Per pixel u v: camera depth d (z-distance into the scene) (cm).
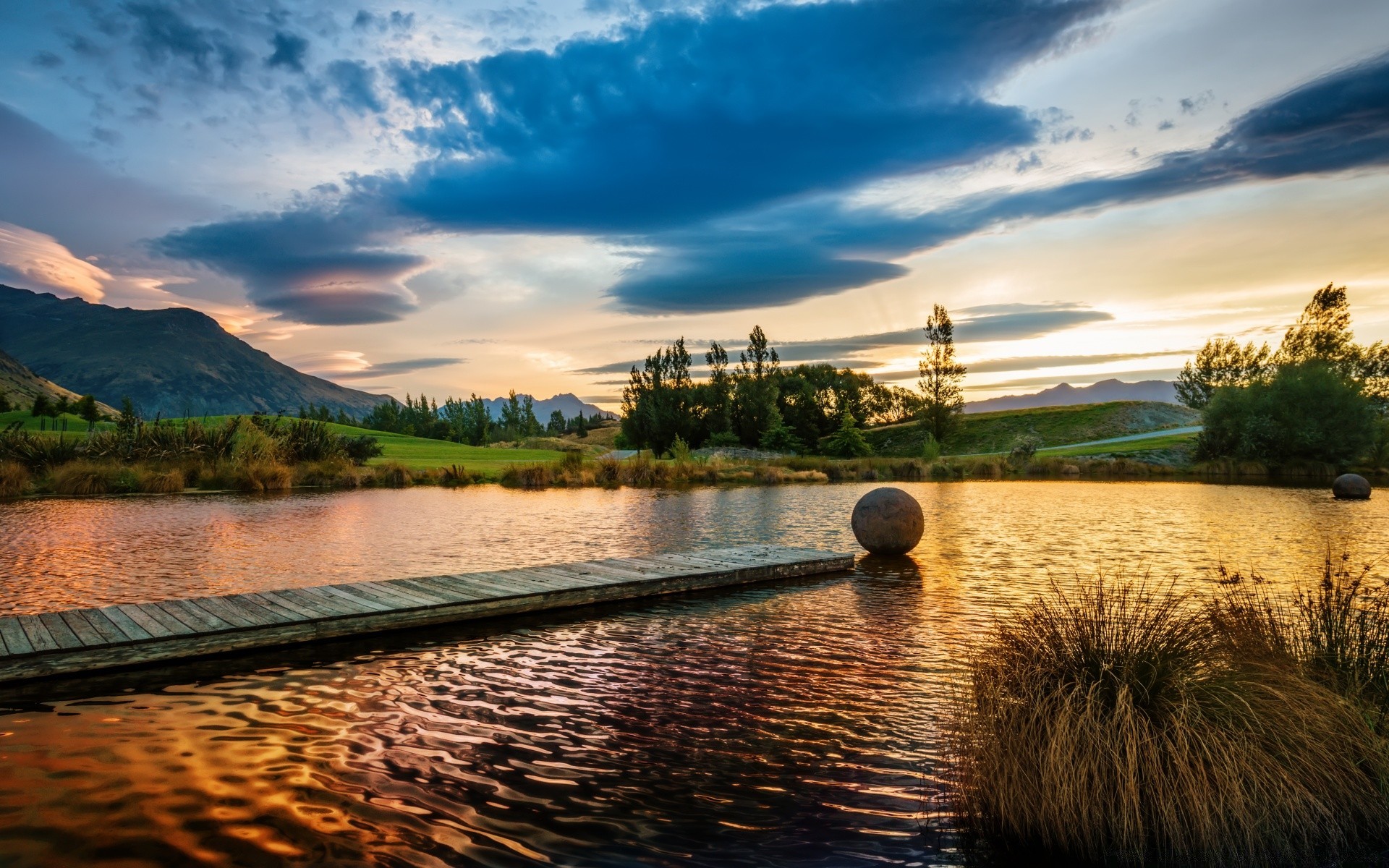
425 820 493
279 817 496
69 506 2539
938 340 7831
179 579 1329
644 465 4209
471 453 6650
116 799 520
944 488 4022
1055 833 450
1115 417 7925
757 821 495
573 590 1145
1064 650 531
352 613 980
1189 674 502
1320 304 6788
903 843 465
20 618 949
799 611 1123
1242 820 429
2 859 438
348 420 12900
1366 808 456
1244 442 5012
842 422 7469
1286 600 1144
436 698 743
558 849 458
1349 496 3212
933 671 828
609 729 659
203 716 690
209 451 3681
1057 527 2206
